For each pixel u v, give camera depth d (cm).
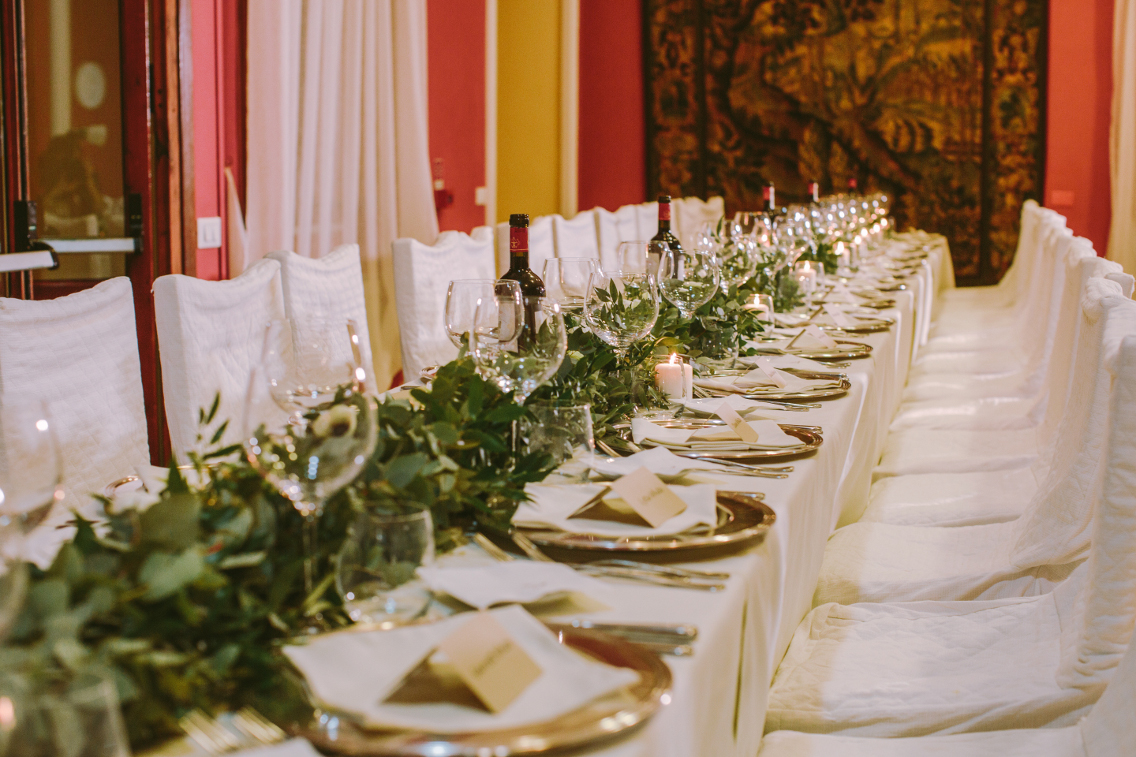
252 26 459
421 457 111
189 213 409
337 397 96
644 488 125
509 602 97
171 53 392
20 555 83
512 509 121
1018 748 145
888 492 268
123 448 192
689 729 87
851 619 193
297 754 68
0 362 169
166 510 83
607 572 110
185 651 78
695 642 93
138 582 79
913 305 453
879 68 861
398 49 583
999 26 839
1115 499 151
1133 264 842
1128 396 149
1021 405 367
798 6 868
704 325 227
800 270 356
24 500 83
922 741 150
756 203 902
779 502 138
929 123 860
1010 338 527
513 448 135
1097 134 847
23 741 53
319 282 270
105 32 383
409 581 91
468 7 729
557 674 81
